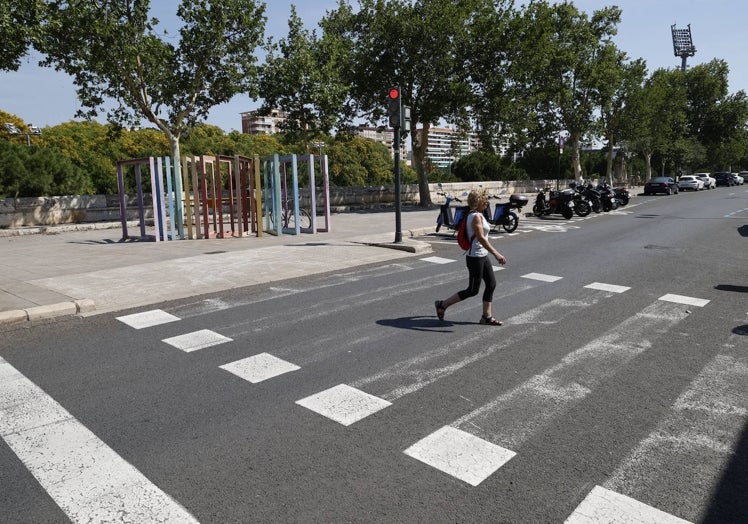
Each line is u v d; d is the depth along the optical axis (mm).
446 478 3188
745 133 73562
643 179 64875
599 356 5254
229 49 18922
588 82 38219
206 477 3225
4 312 6590
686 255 11391
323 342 5793
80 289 8195
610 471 3242
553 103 38469
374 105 28828
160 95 18875
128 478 3221
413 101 27750
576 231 16094
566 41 37469
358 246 12812
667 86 51438
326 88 23172
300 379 4758
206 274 9430
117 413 4113
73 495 3047
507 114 28688
